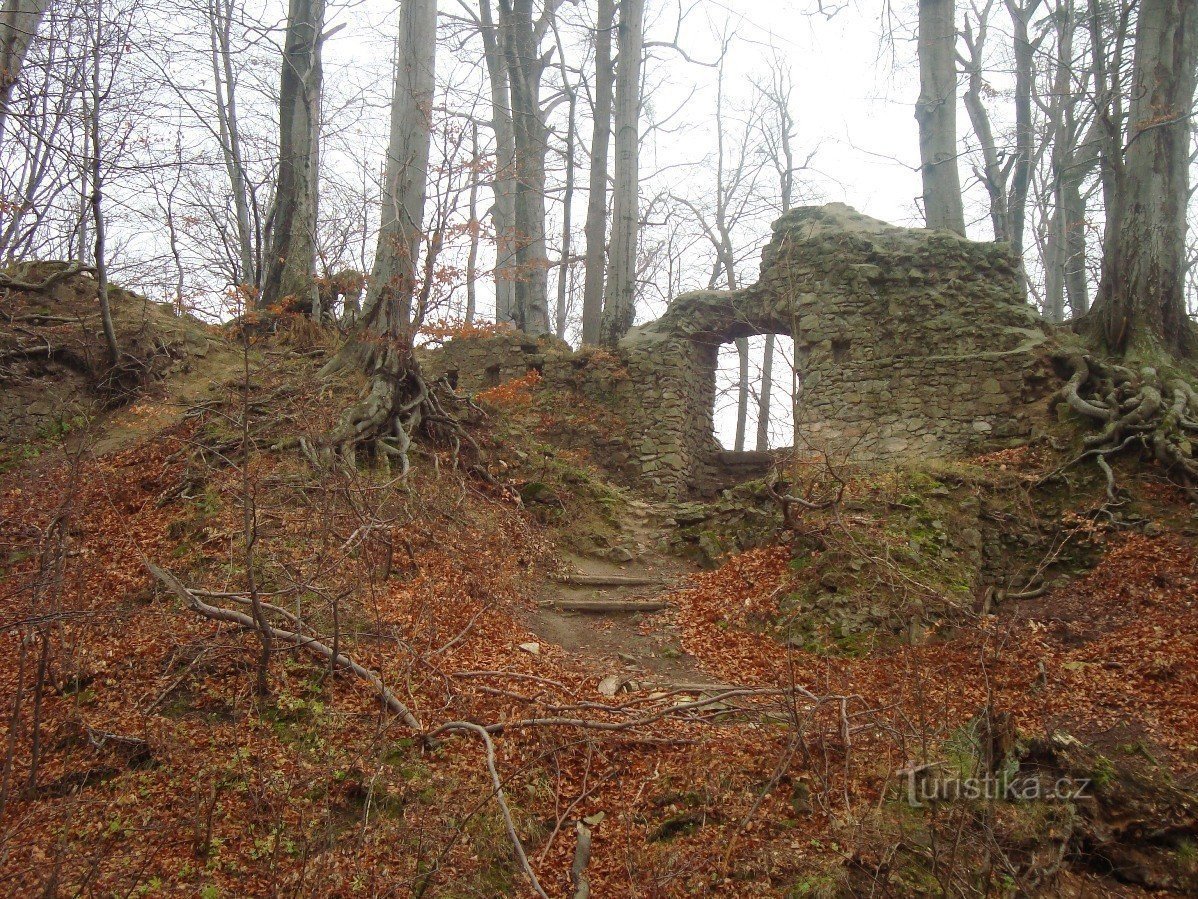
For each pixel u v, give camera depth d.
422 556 8.55
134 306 14.12
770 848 4.91
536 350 15.66
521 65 19.84
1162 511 9.62
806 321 13.59
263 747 5.54
